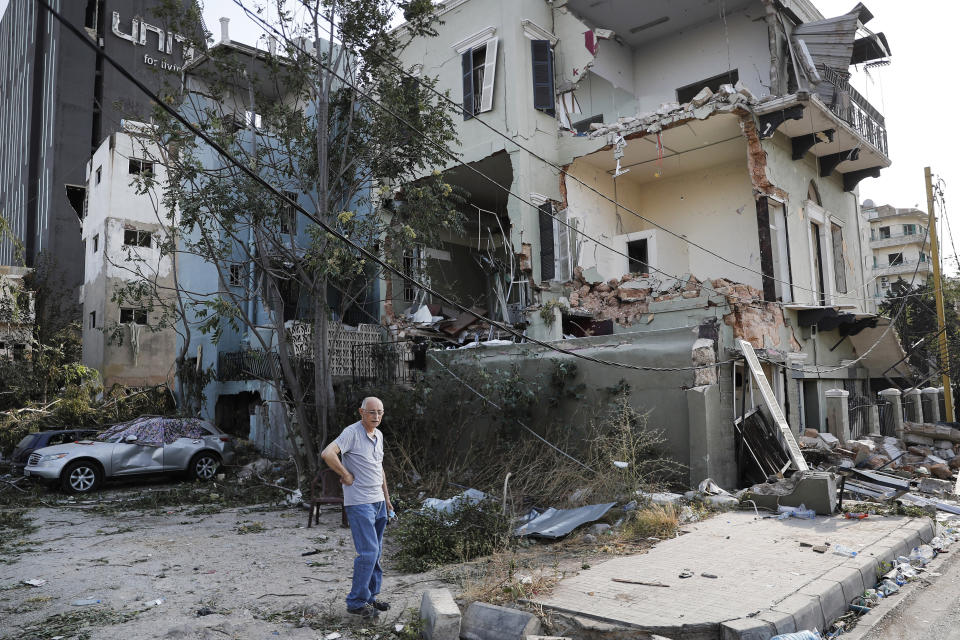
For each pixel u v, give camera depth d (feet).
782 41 55.77
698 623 15.49
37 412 64.08
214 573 22.44
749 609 16.48
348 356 54.80
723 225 58.44
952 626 17.48
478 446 42.86
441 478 40.14
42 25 166.71
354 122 45.06
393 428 44.70
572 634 16.14
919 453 48.01
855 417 50.98
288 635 16.22
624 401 38.40
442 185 43.57
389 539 27.71
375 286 64.75
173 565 23.67
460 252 70.64
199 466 50.29
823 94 53.78
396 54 64.59
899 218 171.32
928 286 88.94
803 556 22.38
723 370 38.42
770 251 49.39
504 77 56.24
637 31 63.46
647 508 29.09
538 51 57.41
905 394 59.77
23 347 84.69
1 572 23.02
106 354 86.22
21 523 33.17
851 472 38.50
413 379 52.49
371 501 17.25
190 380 69.62
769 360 43.60
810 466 40.60
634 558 22.50
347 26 42.60
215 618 17.52
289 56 43.04
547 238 55.01
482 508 26.32
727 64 59.93
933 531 27.96
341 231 42.52
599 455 36.55
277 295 43.34
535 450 40.04
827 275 58.44
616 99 66.08
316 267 39.17
